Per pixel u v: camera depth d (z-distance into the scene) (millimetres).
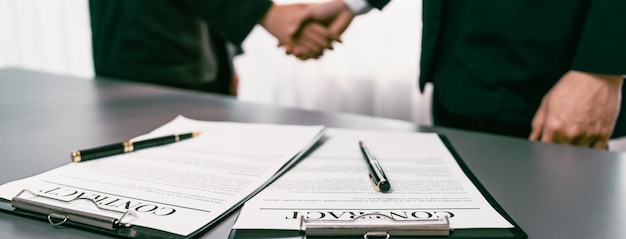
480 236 321
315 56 1053
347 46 1907
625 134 786
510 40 757
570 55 744
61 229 338
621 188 422
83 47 2422
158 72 1114
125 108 746
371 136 584
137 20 1075
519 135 821
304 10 1001
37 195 377
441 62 861
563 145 563
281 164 457
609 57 644
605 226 346
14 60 2545
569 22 719
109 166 454
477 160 508
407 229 320
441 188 405
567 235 332
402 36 1806
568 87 674
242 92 2164
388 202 373
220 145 525
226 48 1284
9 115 695
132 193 385
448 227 319
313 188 405
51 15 2432
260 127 606
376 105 1927
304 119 690
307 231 319
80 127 628
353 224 322
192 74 1165
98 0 1128
